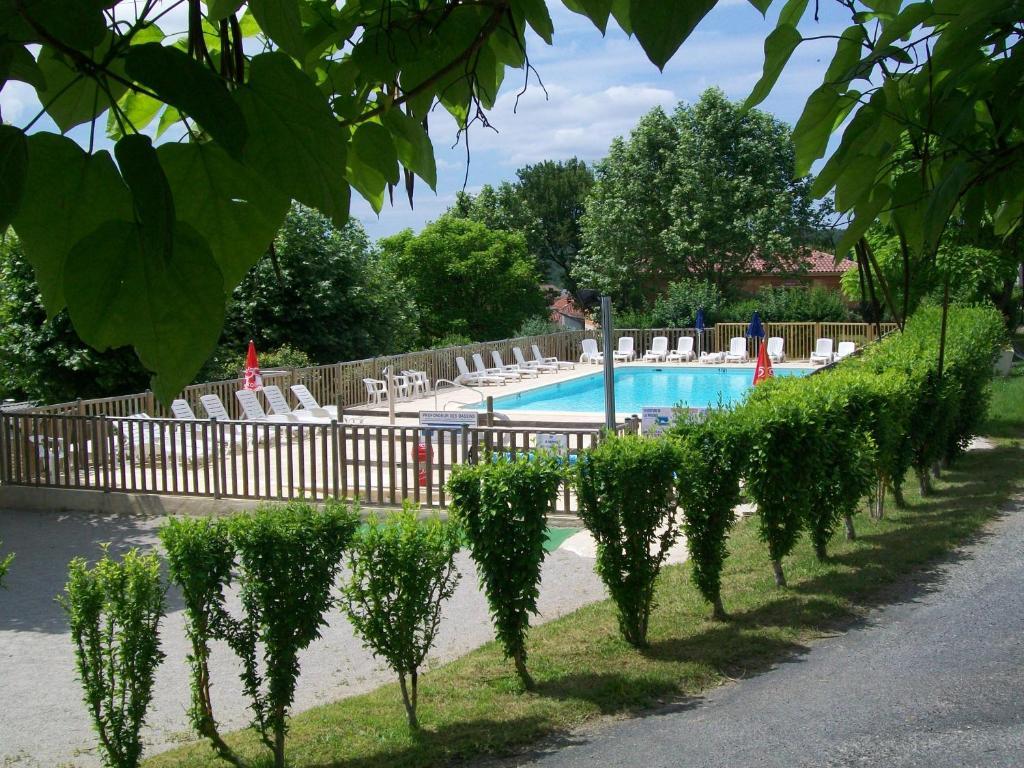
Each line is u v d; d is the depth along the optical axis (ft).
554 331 118.42
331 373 74.38
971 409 46.91
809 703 20.80
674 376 102.32
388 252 139.95
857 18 3.92
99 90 2.80
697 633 25.94
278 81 2.72
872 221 4.31
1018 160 4.02
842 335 110.11
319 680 24.67
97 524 42.50
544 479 23.09
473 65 4.43
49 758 20.27
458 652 26.22
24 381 57.77
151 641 19.08
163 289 2.47
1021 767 17.07
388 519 21.76
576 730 20.34
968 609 26.63
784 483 28.89
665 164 141.18
